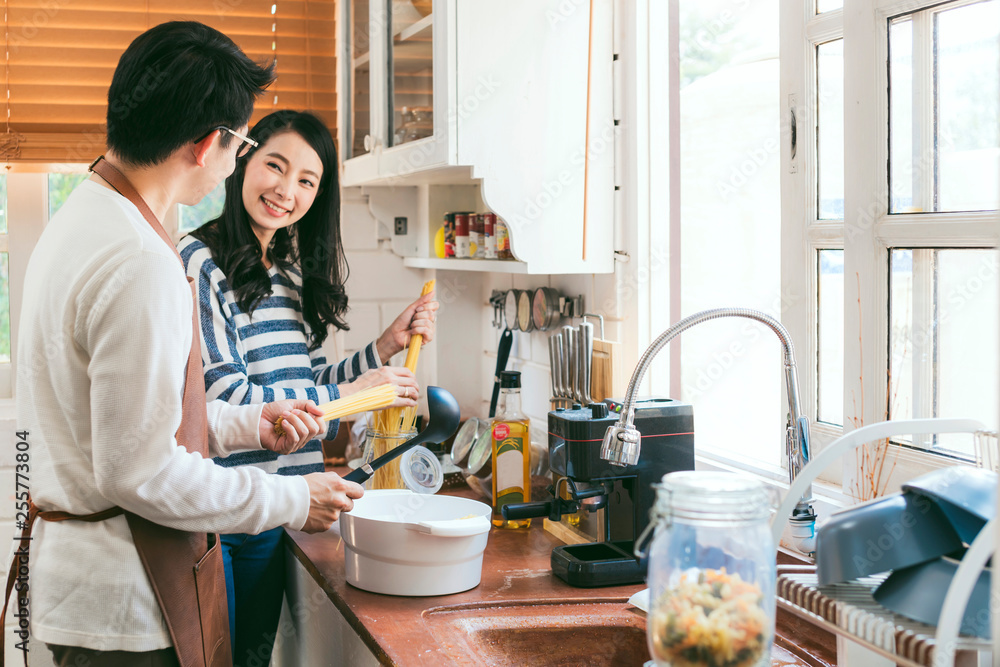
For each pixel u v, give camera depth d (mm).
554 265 1856
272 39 2484
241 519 1193
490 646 1243
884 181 1334
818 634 1224
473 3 1743
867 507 855
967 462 1219
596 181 1878
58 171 2289
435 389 1652
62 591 1152
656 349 1164
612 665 1277
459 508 1533
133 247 1104
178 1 2373
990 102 1184
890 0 1289
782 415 1614
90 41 2299
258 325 1749
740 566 838
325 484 1327
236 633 1718
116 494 1095
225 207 1714
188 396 1260
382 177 2145
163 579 1178
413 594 1349
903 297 1332
